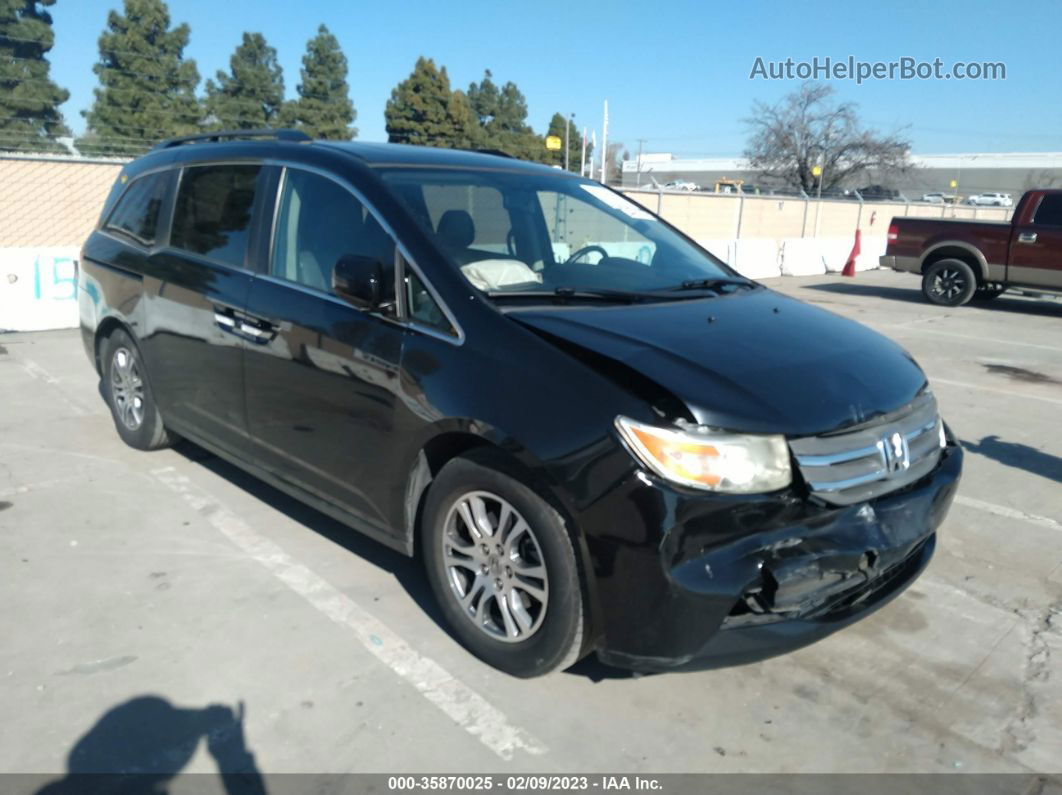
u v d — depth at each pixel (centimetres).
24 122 1628
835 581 285
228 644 331
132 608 354
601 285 366
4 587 367
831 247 1966
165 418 486
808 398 286
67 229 1364
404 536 341
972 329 1140
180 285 441
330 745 278
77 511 446
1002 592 399
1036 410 710
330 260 366
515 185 408
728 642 273
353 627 346
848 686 322
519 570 301
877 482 293
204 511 451
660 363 284
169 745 275
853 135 4334
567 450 274
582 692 310
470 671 319
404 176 374
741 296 383
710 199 1789
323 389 358
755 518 268
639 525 262
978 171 7188
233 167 434
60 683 304
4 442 548
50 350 811
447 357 311
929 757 285
